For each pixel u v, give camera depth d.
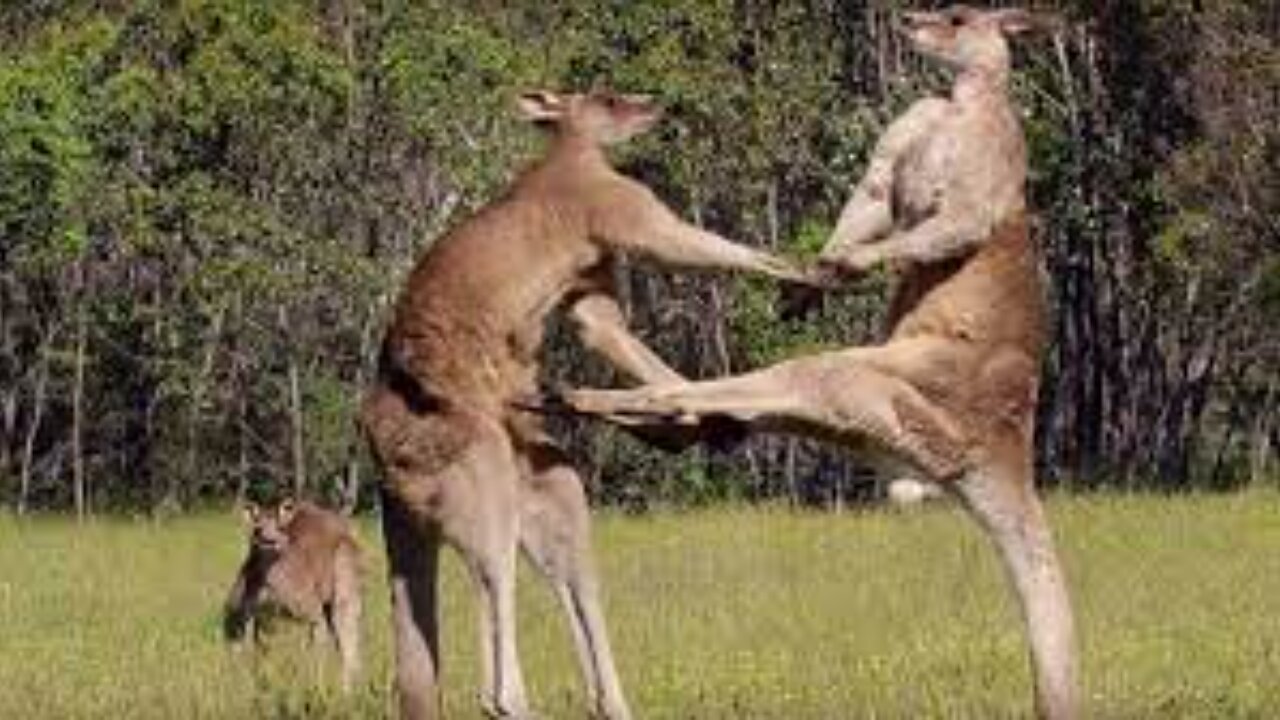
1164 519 24.16
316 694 11.98
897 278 10.15
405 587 10.36
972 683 12.51
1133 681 12.67
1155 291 37.00
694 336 34.94
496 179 33.28
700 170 34.06
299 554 15.52
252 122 34.25
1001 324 9.99
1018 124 10.09
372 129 34.31
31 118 34.00
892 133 10.05
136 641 16.48
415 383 9.98
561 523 10.18
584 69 34.06
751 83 34.44
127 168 34.44
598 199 9.91
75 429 34.50
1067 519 24.25
